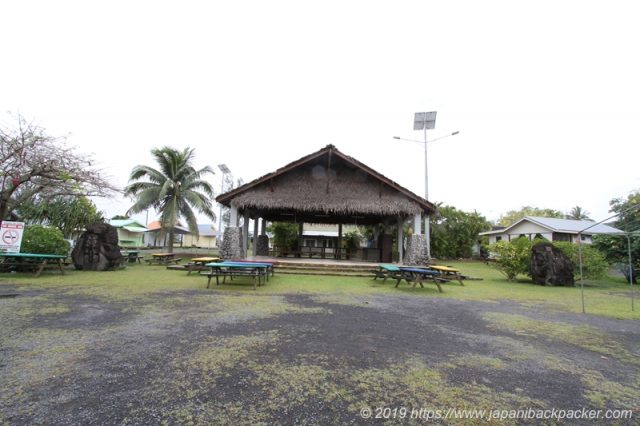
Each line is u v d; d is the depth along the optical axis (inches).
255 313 210.5
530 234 1028.5
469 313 238.4
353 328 183.3
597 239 550.9
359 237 988.6
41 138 403.9
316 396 102.1
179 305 229.0
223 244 534.3
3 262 370.6
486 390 110.4
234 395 100.9
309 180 572.7
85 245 442.6
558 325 206.4
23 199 450.0
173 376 112.9
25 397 95.7
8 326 167.0
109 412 89.0
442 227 1095.6
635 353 154.3
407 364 131.5
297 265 490.3
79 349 136.2
